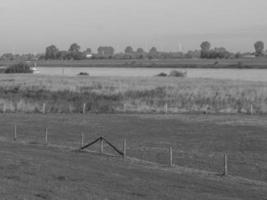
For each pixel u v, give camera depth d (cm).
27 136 5450
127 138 5428
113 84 11581
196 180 3067
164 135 5650
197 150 4666
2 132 5728
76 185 2464
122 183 2691
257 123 6556
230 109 8112
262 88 10706
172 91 10094
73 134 5688
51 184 2408
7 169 2764
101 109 8238
